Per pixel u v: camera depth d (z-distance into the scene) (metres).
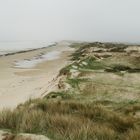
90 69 36.12
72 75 29.59
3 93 29.31
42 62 65.81
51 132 6.47
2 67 56.06
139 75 30.36
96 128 7.16
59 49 111.00
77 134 6.33
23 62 66.31
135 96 20.64
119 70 35.28
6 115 7.35
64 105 11.74
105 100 19.27
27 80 38.38
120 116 11.15
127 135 7.31
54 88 24.38
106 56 52.56
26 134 5.86
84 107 11.60
